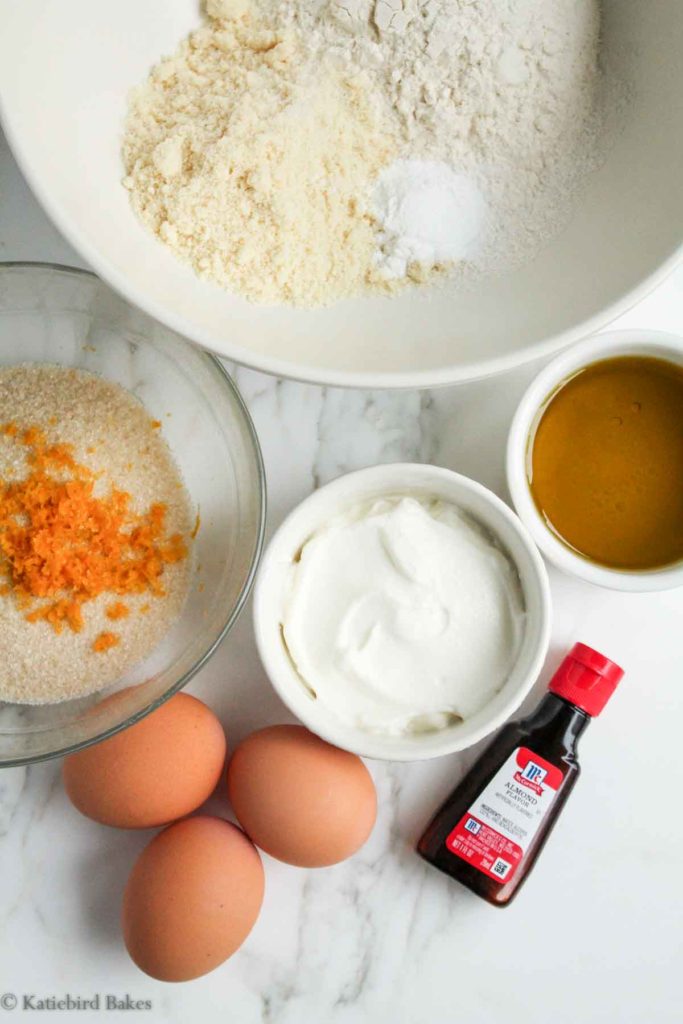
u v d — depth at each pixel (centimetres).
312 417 43
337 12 35
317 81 35
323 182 35
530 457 40
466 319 36
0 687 41
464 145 35
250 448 40
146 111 36
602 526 40
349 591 39
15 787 42
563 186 36
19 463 41
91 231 33
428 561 38
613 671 39
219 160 34
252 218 35
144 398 43
